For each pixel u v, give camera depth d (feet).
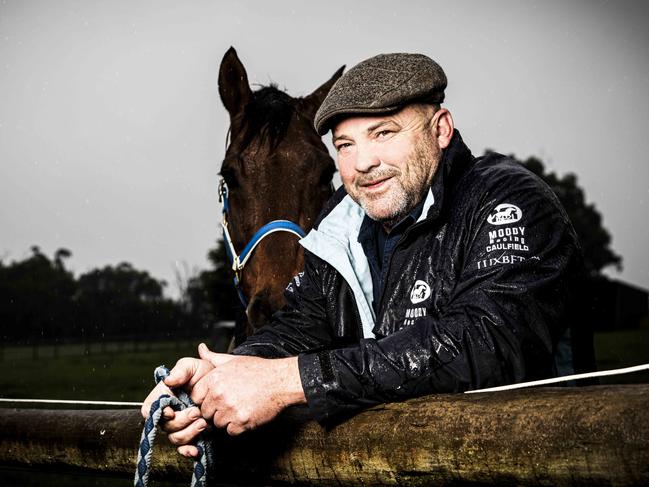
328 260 6.06
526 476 3.55
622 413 3.28
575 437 3.37
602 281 113.60
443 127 5.64
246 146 10.01
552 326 4.75
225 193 10.38
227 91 11.23
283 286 9.01
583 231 170.81
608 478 3.29
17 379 66.28
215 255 105.09
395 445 3.99
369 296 6.00
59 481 20.17
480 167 5.51
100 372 72.38
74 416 6.33
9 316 194.90
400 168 5.36
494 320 4.49
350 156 5.45
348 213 6.32
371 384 4.32
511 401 3.74
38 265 221.66
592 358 5.88
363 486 4.21
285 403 4.44
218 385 4.49
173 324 188.96
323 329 6.30
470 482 3.78
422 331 4.49
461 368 4.38
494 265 4.74
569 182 172.35
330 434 4.31
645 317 112.06
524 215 4.97
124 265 227.20
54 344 149.79
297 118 10.31
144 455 4.35
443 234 5.35
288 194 9.56
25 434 6.59
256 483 4.79
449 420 3.84
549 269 4.81
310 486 4.47
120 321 196.95
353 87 5.31
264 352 6.09
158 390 4.75
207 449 4.67
